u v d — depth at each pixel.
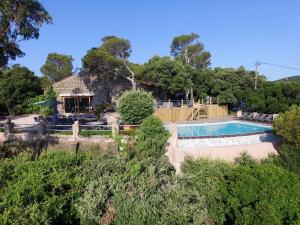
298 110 18.52
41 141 19.77
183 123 32.16
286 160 16.42
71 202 8.68
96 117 30.66
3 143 19.73
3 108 38.84
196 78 44.19
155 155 14.46
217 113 40.22
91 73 37.75
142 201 8.51
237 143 19.69
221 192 9.99
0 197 7.69
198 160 13.23
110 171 10.07
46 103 25.38
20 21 16.88
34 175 8.20
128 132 19.09
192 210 8.77
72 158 9.89
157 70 38.38
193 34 58.88
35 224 7.09
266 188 9.38
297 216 8.70
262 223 8.46
